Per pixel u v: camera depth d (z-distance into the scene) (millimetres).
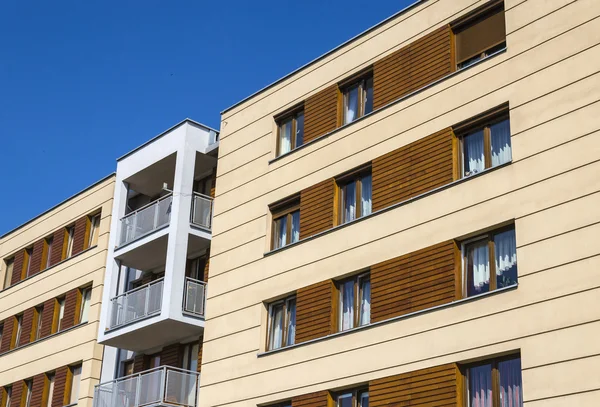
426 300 20000
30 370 33594
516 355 18078
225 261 26047
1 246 38719
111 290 28797
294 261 23828
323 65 25531
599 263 17141
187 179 27641
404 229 21172
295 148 25359
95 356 30828
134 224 28781
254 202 25938
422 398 19203
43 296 34719
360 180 23297
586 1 19266
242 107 27844
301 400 21969
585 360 16719
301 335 22766
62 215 35594
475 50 21531
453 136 21078
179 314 25719
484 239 19672
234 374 24156
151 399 25234
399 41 23406
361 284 22078
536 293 17922
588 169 17953
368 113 23531
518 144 19422
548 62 19516
